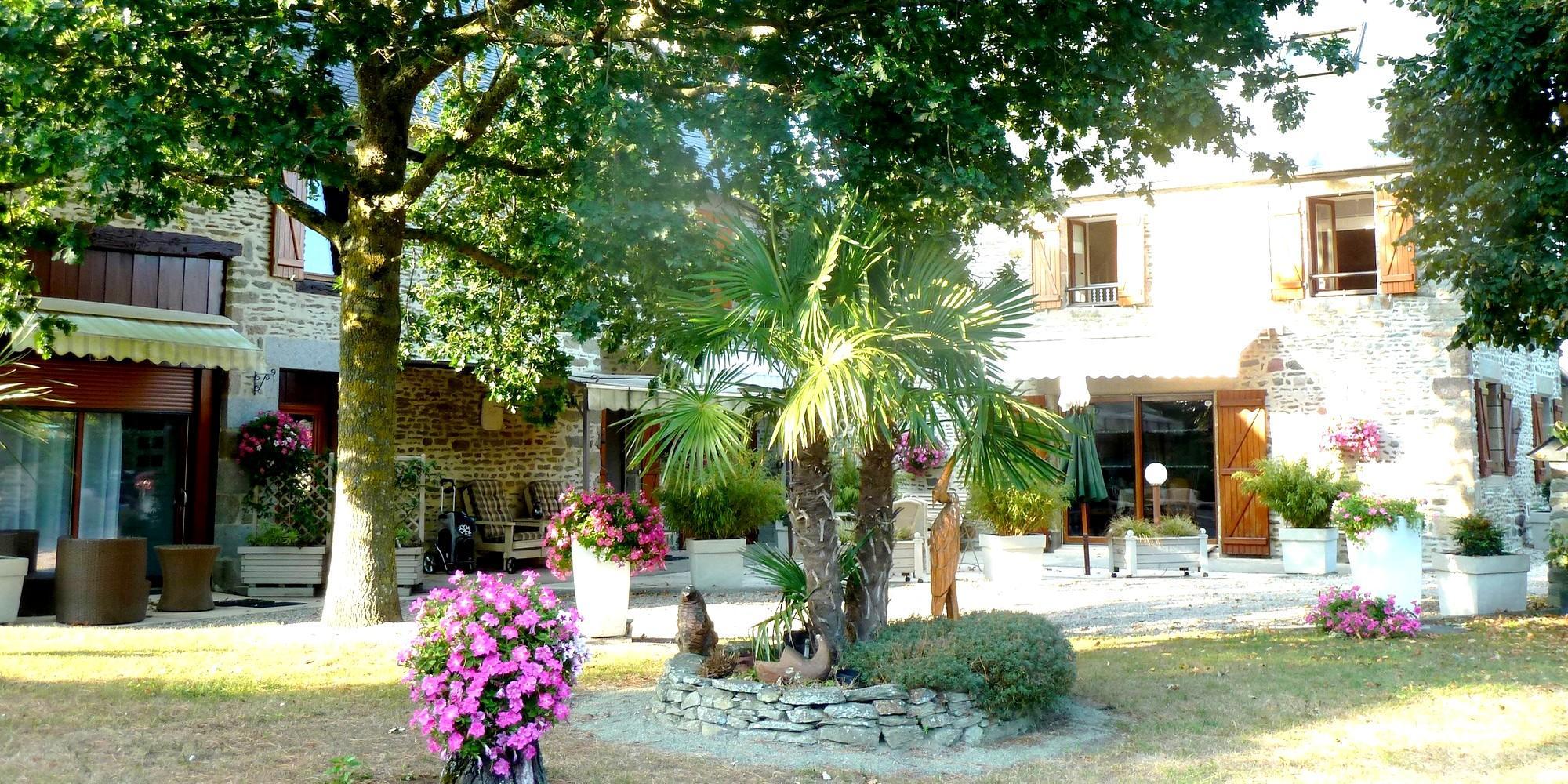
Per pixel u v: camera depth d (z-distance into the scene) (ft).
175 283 46.29
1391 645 32.58
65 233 32.73
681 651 26.35
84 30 28.81
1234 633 35.58
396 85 34.73
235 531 46.88
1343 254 60.59
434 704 17.84
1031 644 23.40
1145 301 63.57
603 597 34.91
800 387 21.63
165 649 31.09
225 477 46.91
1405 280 57.93
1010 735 22.77
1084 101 31.35
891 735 21.59
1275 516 60.80
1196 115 31.45
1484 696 25.81
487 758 17.87
